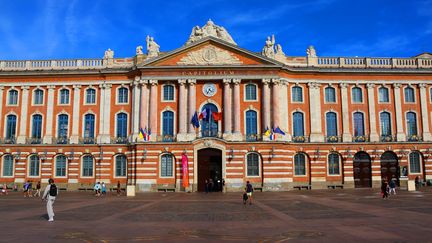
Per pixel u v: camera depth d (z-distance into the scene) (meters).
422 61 55.41
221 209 28.06
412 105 54.62
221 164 50.56
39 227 19.20
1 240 15.79
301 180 52.38
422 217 22.14
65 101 54.59
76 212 26.14
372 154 53.19
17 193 48.53
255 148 50.25
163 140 51.31
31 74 54.34
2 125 54.44
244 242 15.37
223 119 51.81
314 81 54.22
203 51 52.50
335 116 54.19
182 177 49.84
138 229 18.58
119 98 54.22
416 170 53.59
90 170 53.06
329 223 20.16
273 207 29.16
